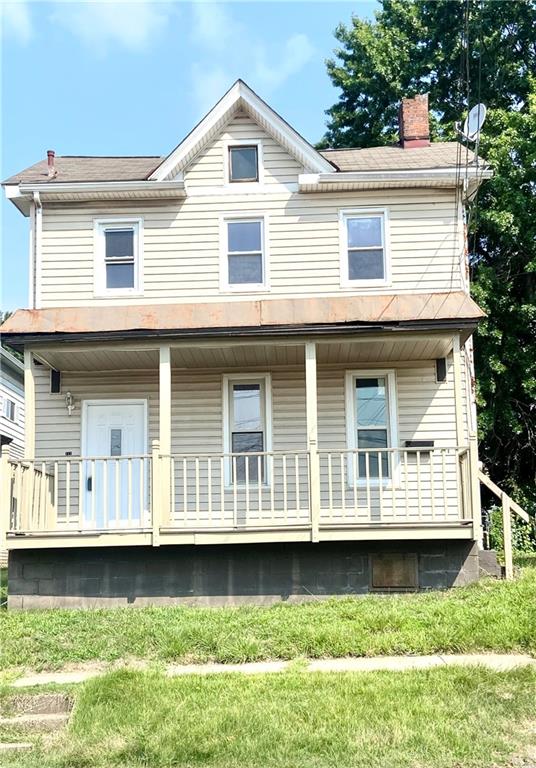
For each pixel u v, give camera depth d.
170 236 14.34
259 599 11.23
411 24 26.28
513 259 22.25
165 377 12.09
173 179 14.31
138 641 9.05
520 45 25.38
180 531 11.11
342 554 11.35
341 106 27.64
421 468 13.57
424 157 15.30
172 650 8.66
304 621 9.45
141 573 11.34
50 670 8.46
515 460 22.78
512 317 21.55
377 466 13.68
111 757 6.01
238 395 14.03
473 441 11.18
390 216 14.33
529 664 7.66
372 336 12.09
